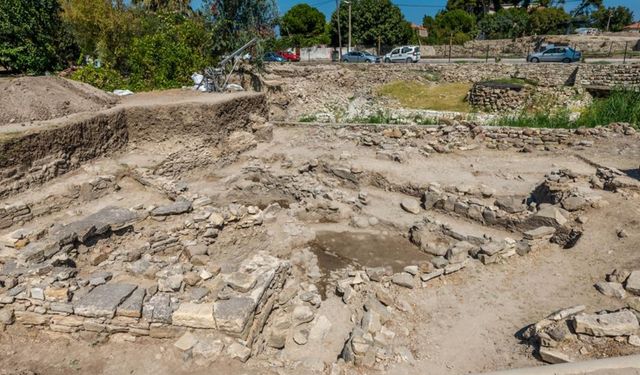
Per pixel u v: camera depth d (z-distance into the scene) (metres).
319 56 41.19
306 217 11.23
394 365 5.44
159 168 13.15
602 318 5.20
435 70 27.55
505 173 12.47
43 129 10.71
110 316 5.46
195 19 26.30
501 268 7.80
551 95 22.23
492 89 22.47
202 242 8.17
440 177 12.34
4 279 6.04
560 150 13.88
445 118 18.88
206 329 5.41
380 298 6.98
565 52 27.31
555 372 4.25
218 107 15.07
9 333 5.73
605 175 10.20
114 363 5.27
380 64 28.39
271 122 19.02
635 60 25.58
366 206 11.52
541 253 8.16
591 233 8.10
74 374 5.14
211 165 14.62
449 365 5.48
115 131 13.24
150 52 19.75
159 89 18.78
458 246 8.37
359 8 42.28
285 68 27.67
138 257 7.71
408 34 43.69
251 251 9.20
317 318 6.59
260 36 26.12
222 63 21.62
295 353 5.86
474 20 53.38
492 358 5.48
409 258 9.29
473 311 6.67
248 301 5.61
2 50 20.67
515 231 9.33
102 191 11.12
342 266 8.96
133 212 8.60
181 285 6.08
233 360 5.22
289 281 7.18
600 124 16.00
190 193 10.86
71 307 5.52
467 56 38.34
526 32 50.34
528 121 16.70
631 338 4.96
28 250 6.81
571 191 9.33
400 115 21.58
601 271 7.11
